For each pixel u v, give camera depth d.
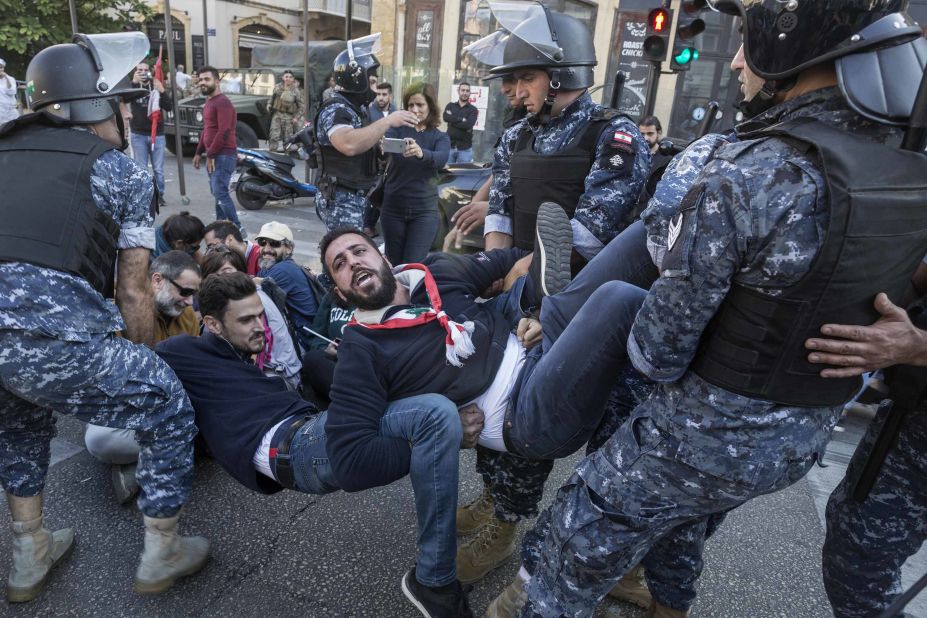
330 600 1.96
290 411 2.01
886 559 1.58
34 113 1.74
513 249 2.21
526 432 1.64
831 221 1.01
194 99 10.71
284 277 3.20
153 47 20.12
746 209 1.06
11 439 1.84
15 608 1.87
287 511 2.38
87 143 1.73
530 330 1.80
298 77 11.82
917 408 1.48
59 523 2.23
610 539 1.35
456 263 2.08
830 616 2.02
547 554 1.47
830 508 1.68
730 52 10.31
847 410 3.48
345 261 1.79
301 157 11.13
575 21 2.11
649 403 1.33
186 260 2.64
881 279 1.09
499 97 9.05
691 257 1.12
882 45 1.06
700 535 1.67
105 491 2.43
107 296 1.93
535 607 1.48
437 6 11.36
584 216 2.02
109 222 1.74
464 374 1.74
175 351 2.09
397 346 1.75
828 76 1.12
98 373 1.68
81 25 15.23
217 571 2.06
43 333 1.58
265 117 11.84
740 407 1.17
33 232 1.59
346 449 1.62
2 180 1.64
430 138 4.43
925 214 1.09
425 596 1.72
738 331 1.13
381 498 2.48
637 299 1.45
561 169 2.10
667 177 1.33
